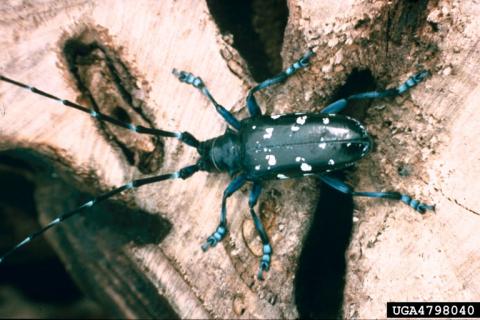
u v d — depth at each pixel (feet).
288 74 0.68
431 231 0.65
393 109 0.67
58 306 0.77
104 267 0.73
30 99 0.68
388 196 0.66
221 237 0.69
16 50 0.67
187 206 0.70
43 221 0.76
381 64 0.68
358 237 0.67
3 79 0.65
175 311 0.70
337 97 0.69
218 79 0.69
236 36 0.71
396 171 0.66
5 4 0.67
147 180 0.68
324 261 0.69
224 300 0.69
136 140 0.70
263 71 0.72
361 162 0.69
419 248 0.65
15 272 0.78
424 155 0.65
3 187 0.77
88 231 0.74
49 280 0.78
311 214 0.69
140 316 0.72
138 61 0.69
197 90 0.70
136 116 0.70
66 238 0.75
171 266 0.70
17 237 0.78
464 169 0.64
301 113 0.68
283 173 0.68
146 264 0.71
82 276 0.75
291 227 0.69
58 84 0.68
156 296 0.71
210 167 0.69
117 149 0.70
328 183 0.68
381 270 0.66
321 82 0.68
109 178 0.70
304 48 0.68
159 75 0.69
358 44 0.67
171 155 0.70
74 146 0.69
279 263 0.69
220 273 0.69
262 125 0.68
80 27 0.68
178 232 0.70
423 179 0.65
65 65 0.68
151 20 0.68
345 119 0.67
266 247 0.68
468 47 0.64
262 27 0.72
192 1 0.68
